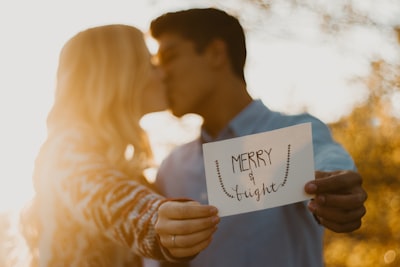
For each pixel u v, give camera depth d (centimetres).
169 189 249
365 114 725
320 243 225
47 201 158
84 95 182
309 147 147
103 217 143
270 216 220
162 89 218
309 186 145
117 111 188
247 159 146
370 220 746
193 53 257
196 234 135
